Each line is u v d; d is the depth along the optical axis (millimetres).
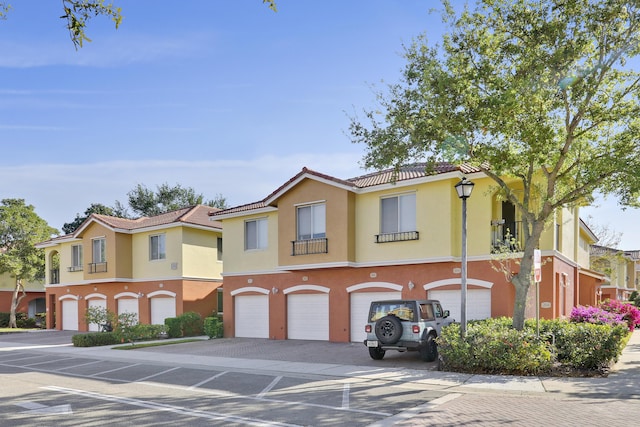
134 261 30266
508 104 12070
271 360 15992
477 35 13297
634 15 12484
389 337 14195
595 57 13141
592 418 7934
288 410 9000
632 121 13039
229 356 17359
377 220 20000
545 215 13656
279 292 23172
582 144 14062
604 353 12000
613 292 39344
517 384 10812
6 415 8953
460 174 18000
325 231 20781
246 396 10359
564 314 21203
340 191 20391
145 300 29453
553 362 12172
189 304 27953
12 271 36062
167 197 55156
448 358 12797
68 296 34375
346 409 8992
